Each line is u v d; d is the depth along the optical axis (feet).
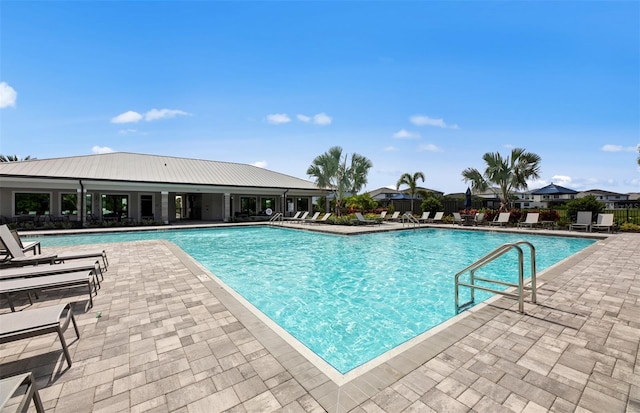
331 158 62.80
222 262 29.43
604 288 15.79
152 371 8.44
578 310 12.69
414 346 9.57
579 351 9.28
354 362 11.41
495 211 58.34
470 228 51.19
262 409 6.79
